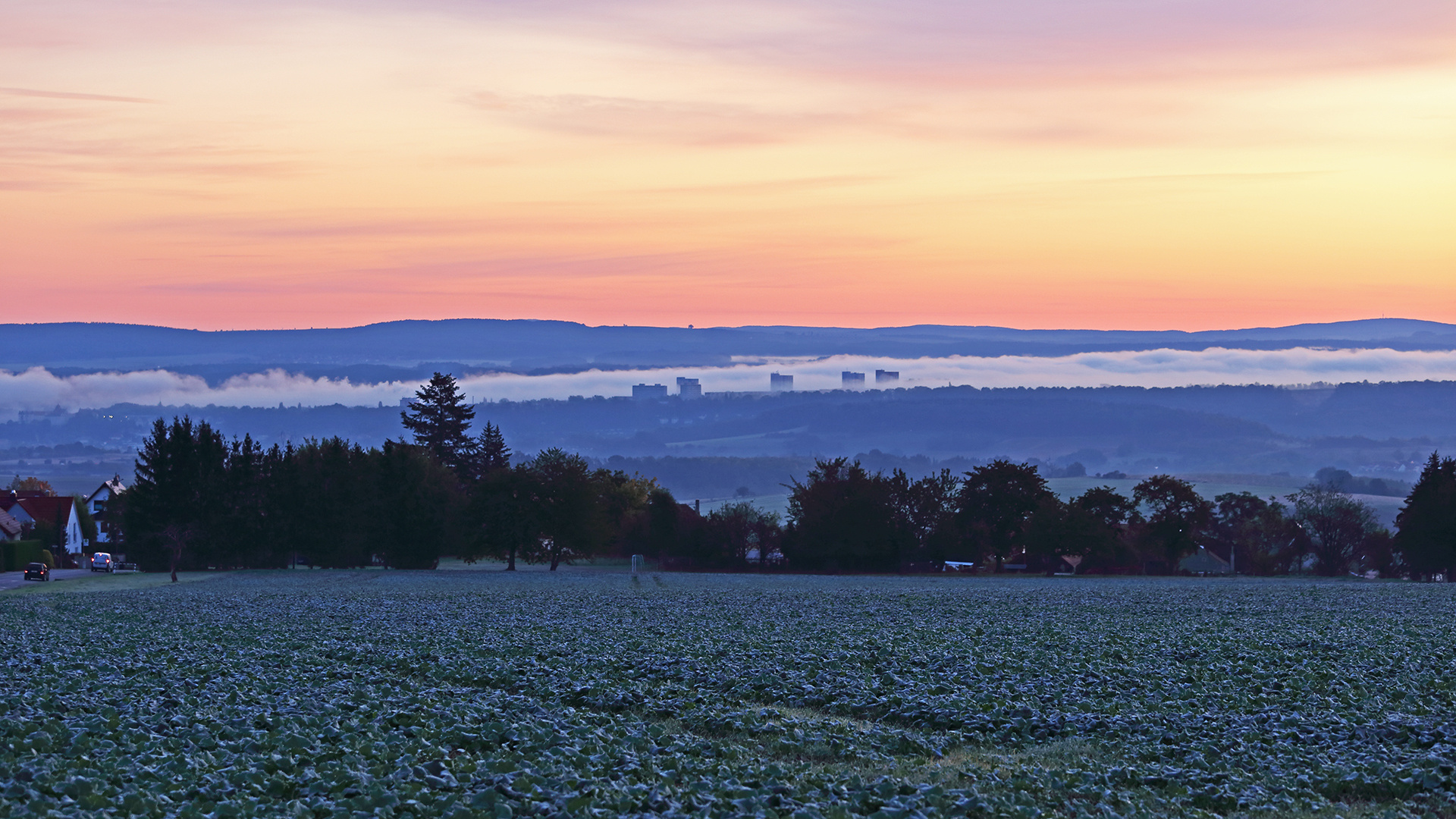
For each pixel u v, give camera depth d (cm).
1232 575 12656
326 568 11838
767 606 5731
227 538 11519
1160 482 12950
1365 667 3084
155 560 11469
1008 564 13488
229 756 1862
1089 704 2466
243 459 11725
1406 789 1772
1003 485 13200
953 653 3381
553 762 1869
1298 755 1975
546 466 11994
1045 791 1766
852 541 12325
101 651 3553
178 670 3067
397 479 11919
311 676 2978
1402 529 12156
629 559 13412
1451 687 2745
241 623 4694
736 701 2620
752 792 1667
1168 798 1734
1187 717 2316
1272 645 3622
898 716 2442
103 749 1923
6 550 10988
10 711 2308
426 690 2756
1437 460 12619
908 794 1719
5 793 1598
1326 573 13925
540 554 12106
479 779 1747
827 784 1756
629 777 1777
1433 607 5625
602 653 3447
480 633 4134
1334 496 14200
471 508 11756
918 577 10962
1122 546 12962
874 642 3709
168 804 1595
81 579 9900
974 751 2112
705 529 13150
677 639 3884
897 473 13588
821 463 13462
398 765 1805
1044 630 4206
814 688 2744
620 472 15388
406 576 10231
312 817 1576
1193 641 3762
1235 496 14525
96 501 16425
